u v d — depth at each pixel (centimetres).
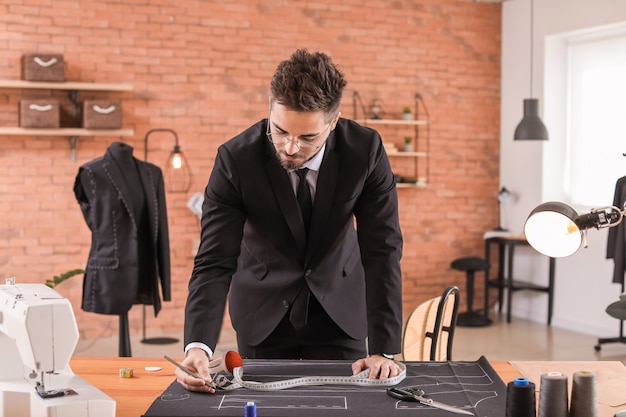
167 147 763
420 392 224
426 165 859
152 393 236
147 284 545
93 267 527
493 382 240
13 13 713
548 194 829
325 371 248
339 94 215
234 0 777
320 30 808
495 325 810
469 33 866
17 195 723
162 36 757
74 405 200
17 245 725
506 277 882
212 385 229
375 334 255
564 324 803
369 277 261
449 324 314
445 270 871
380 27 830
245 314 280
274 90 212
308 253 266
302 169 257
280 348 283
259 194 256
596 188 803
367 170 258
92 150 741
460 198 873
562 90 829
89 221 530
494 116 881
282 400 220
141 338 745
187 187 771
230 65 779
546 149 826
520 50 852
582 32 791
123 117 750
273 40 791
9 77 713
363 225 264
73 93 727
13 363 226
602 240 763
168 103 762
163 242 551
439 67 855
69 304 210
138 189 535
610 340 696
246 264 280
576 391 200
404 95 845
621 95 773
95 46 738
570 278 799
